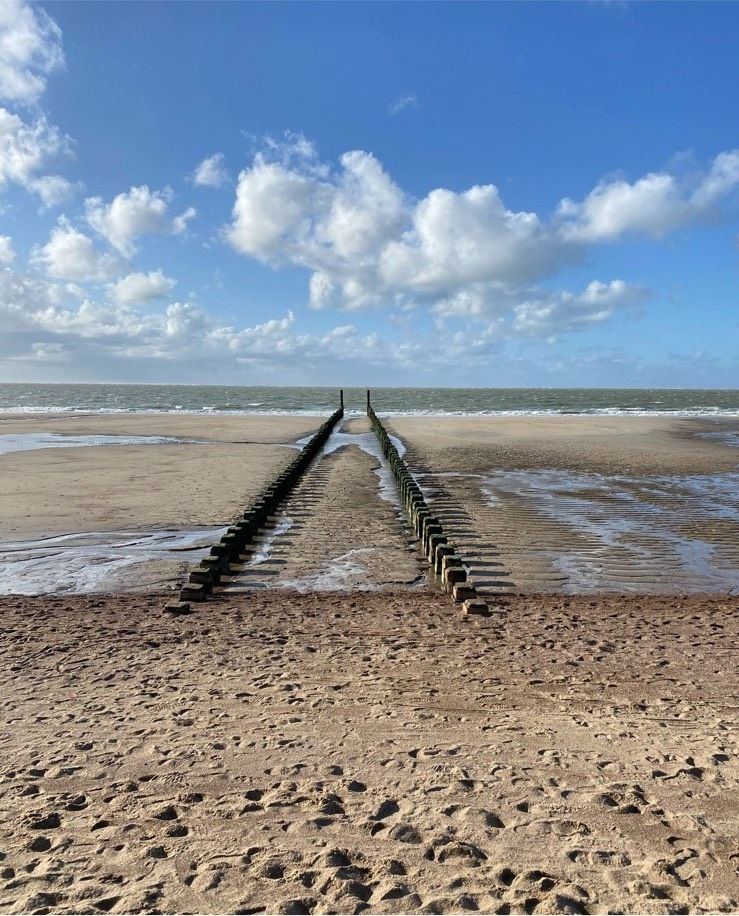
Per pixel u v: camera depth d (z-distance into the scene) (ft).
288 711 19.38
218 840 12.98
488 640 26.32
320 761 16.25
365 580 36.58
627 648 25.35
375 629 27.91
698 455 89.04
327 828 13.34
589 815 13.78
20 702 20.21
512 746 17.01
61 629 27.81
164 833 13.21
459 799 14.39
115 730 18.16
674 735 17.69
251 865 12.14
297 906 11.06
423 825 13.42
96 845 12.82
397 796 14.57
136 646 25.62
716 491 62.95
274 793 14.73
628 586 35.37
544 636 26.91
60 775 15.66
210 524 49.06
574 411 215.72
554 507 55.57
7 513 51.42
